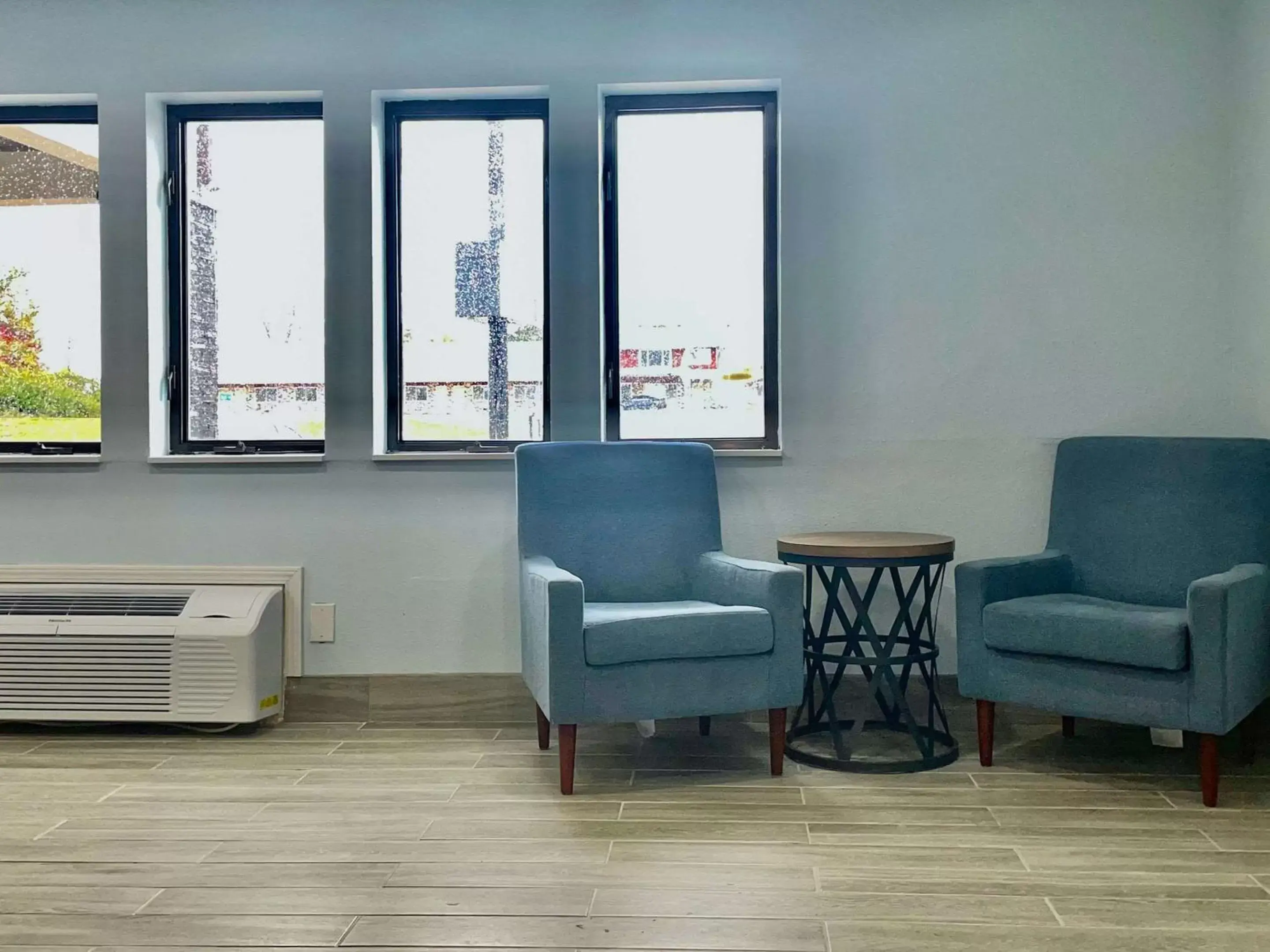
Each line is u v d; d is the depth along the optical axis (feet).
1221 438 9.50
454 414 11.28
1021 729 10.06
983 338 10.44
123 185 10.84
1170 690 7.75
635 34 10.64
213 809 7.82
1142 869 6.57
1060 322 10.37
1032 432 10.40
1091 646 8.02
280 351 11.33
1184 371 10.25
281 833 7.29
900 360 10.50
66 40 10.85
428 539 10.69
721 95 11.04
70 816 7.66
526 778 8.62
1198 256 10.23
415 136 11.28
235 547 10.75
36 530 10.80
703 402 11.17
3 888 6.31
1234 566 8.91
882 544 8.84
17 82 10.86
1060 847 6.96
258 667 10.05
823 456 10.55
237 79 10.80
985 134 10.43
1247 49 9.84
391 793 8.22
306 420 11.34
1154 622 7.77
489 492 10.67
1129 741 9.63
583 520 9.73
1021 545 10.41
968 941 5.57
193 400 11.35
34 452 11.40
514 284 11.27
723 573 9.25
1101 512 9.66
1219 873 6.50
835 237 10.53
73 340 11.37
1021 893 6.20
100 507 10.79
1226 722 7.59
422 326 11.27
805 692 10.08
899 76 10.49
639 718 8.10
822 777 8.59
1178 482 9.32
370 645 10.69
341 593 10.69
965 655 8.89
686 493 10.00
